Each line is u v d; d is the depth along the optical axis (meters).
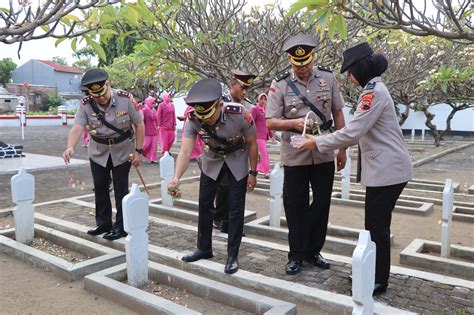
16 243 5.00
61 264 4.39
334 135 3.56
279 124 4.05
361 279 2.80
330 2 3.62
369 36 9.00
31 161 12.40
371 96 3.50
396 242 5.46
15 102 35.34
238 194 4.23
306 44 3.92
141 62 6.48
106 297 3.90
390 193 3.60
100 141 5.01
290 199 4.23
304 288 3.81
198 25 7.43
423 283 4.01
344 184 7.60
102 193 5.23
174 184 4.19
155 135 12.53
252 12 8.25
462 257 4.86
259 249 4.95
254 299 3.61
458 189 9.02
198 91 3.91
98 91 4.71
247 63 8.28
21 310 3.68
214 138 4.14
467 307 3.57
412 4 3.81
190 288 3.98
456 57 9.69
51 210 6.84
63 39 5.36
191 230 5.73
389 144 3.59
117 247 5.09
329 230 5.72
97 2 5.18
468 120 22.86
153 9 6.50
